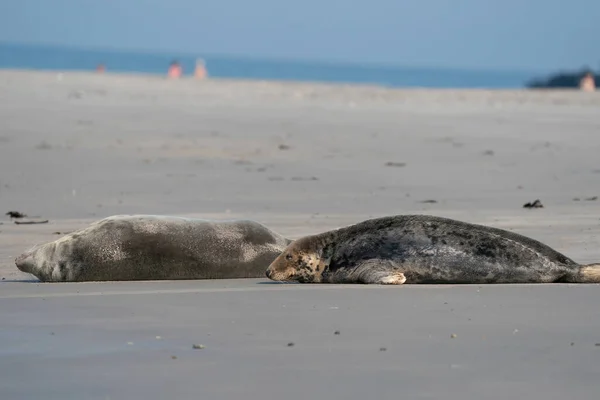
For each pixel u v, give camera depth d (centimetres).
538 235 4638
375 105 14300
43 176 7081
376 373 2081
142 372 2098
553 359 2188
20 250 4419
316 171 7550
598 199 6209
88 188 6619
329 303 2867
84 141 8994
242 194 6438
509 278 3362
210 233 3684
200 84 18475
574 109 14050
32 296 3069
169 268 3616
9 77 17788
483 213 5569
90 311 2761
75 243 3612
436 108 13925
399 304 2841
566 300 2895
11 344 2352
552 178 7238
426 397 1916
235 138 9550
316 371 2100
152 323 2588
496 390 1958
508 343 2333
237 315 2689
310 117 11981
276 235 3822
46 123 10281
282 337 2412
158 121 10950
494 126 11194
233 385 2000
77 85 16550
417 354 2236
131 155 8238
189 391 1961
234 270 3669
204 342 2364
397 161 8175
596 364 2147
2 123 10112
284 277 3547
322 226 5106
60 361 2191
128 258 3600
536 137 10056
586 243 4388
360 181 7062
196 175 7256
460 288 3159
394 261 3431
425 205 5969
